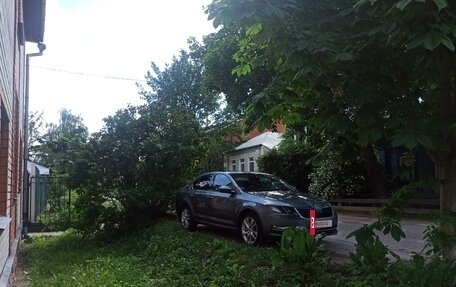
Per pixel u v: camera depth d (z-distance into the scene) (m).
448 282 4.27
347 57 3.66
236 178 11.34
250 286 6.43
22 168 13.82
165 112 13.05
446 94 3.84
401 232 4.14
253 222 10.06
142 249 10.16
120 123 12.28
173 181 12.91
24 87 14.05
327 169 23.16
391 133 3.81
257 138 39.12
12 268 7.14
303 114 4.77
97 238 12.07
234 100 21.00
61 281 7.50
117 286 6.72
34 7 11.64
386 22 3.64
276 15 3.65
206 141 13.73
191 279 7.04
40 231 14.26
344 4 4.05
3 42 5.14
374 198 20.55
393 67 3.89
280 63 4.58
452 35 3.14
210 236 10.80
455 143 3.96
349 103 3.88
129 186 12.32
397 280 5.12
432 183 4.16
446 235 4.00
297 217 9.55
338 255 9.05
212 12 3.84
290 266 6.55
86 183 11.94
